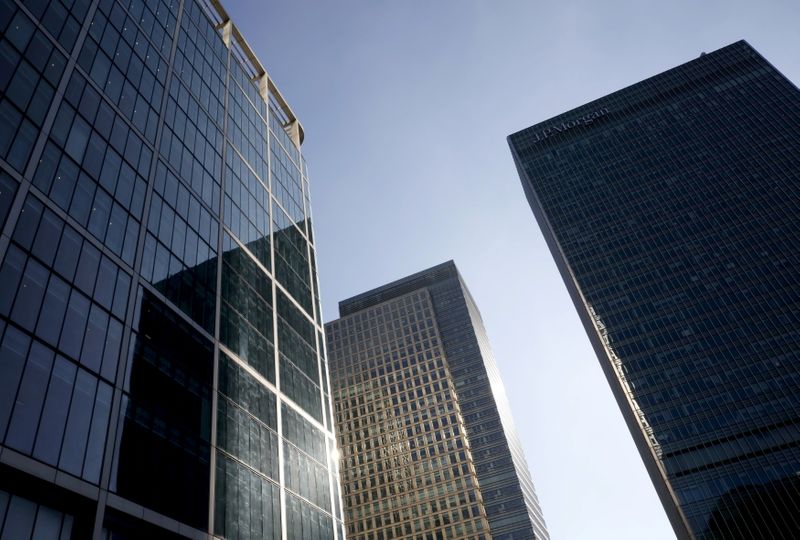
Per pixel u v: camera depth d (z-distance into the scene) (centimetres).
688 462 11700
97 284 3581
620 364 13388
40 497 2736
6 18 3666
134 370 3619
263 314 5875
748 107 16562
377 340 19575
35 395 2852
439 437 16300
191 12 6838
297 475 5234
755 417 11775
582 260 15262
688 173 15888
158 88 5284
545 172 17612
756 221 14350
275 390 5478
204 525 3703
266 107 8594
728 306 13325
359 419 17525
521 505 15350
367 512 15375
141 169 4522
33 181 3372
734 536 10688
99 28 4644
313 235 8519
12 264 3023
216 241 5419
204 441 4050
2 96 3394
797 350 12250
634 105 18138
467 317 19725
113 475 3125
